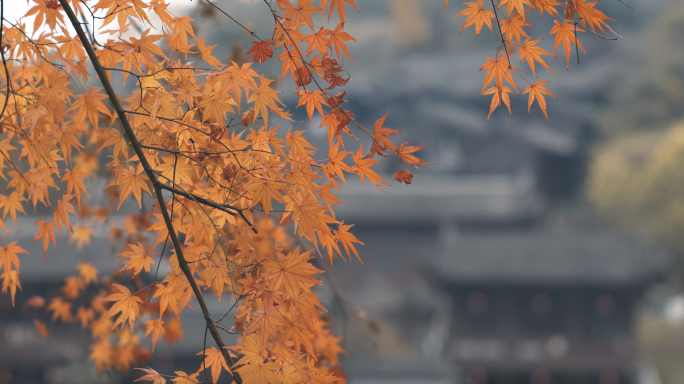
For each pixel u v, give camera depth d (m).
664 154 37.78
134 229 3.52
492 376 23.48
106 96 1.67
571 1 1.49
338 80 1.55
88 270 3.66
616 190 39.41
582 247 24.03
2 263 1.98
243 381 1.52
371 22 72.06
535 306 23.28
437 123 41.75
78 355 15.87
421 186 35.56
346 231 1.68
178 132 1.76
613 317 22.80
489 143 40.66
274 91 1.63
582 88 50.19
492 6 1.58
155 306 3.07
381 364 21.98
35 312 18.50
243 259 1.66
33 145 1.69
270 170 1.65
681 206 35.75
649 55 54.47
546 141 41.00
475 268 23.25
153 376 1.65
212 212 1.87
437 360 22.88
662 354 29.28
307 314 1.54
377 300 31.53
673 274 36.53
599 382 22.86
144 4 1.66
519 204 33.81
